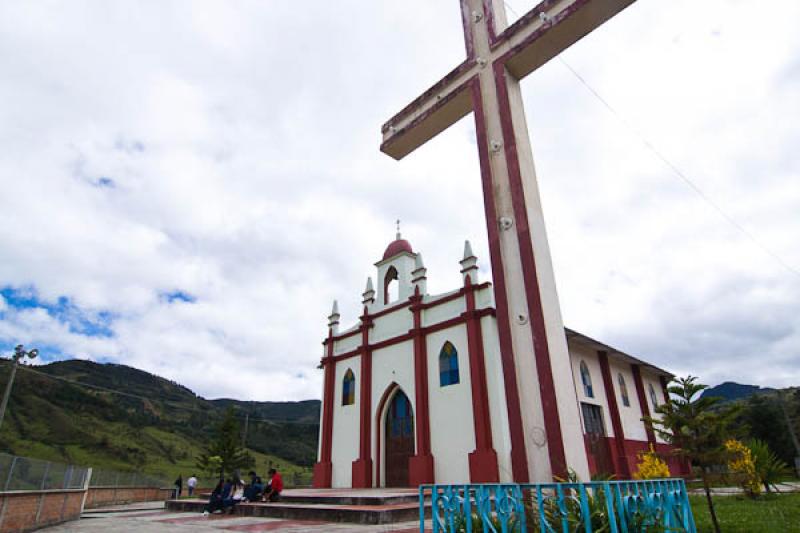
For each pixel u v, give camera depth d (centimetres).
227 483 1567
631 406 2547
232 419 4516
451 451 1781
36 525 1227
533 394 645
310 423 9631
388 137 1028
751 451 1462
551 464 598
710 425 857
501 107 818
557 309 702
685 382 906
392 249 2417
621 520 435
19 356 2795
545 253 728
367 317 2328
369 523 1122
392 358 2148
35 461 1233
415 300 2106
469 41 930
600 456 2128
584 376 2244
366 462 2072
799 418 3753
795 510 1049
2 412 2638
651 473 1305
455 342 1902
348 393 2333
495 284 729
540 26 811
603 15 774
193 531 1023
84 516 1650
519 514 457
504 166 783
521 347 676
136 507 2120
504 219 746
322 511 1230
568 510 474
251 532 980
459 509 509
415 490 1703
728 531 805
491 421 1692
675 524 509
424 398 1922
